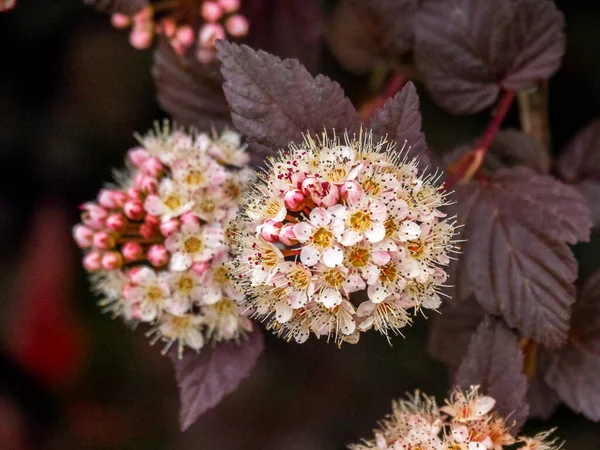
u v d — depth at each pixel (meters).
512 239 0.31
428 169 0.29
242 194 0.31
